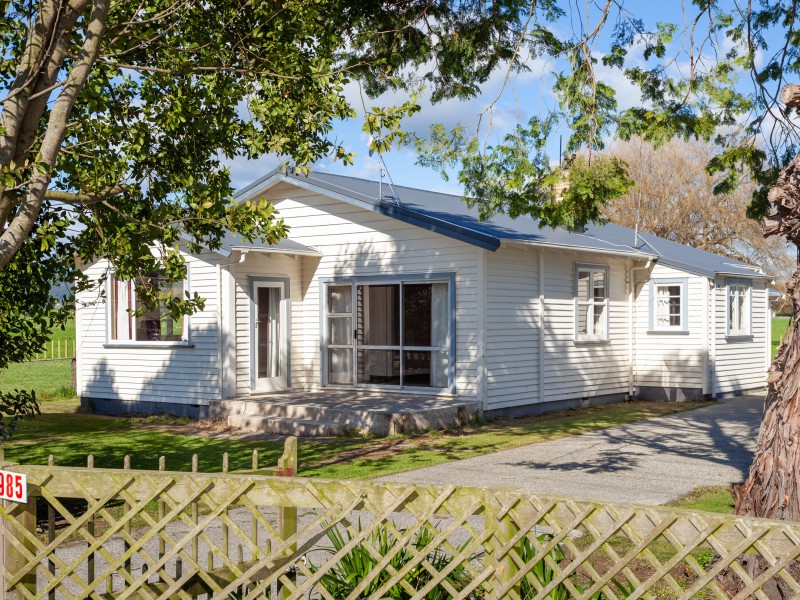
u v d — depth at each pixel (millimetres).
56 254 8867
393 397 17094
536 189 8641
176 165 8852
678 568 6051
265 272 18047
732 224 41969
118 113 8672
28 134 7016
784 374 5422
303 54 8961
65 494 4105
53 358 33094
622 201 43688
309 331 18828
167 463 11844
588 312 20172
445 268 16812
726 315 21922
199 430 15859
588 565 3252
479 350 16344
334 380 18594
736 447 13234
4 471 4176
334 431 14805
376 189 19969
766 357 24469
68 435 15172
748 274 22469
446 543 3562
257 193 19312
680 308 21312
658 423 16484
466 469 11258
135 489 3990
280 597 4277
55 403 21422
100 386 19438
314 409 15500
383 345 17812
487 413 16562
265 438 14625
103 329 19375
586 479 10477
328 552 6887
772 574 2920
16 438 14727
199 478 3877
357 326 18156
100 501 4012
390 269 17578
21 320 8812
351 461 11984
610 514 3215
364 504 3654
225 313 17203
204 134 8984
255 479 3818
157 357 18344
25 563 4254
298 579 4605
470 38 10820
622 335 21406
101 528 8078
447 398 16766
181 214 8398
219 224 8211
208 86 8719
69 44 7582
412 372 17438
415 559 3520
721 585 5344
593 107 8312
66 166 7695
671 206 43281
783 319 56469
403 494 3568
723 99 9258
